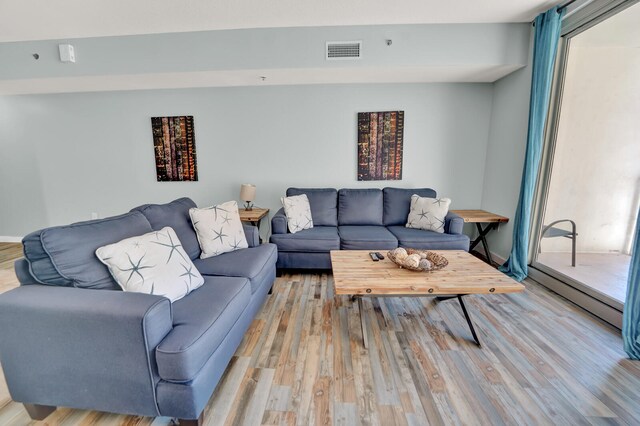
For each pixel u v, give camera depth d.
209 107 3.52
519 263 2.71
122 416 1.27
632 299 1.63
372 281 1.66
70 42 2.73
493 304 2.25
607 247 2.61
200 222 2.13
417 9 2.38
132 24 2.52
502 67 2.75
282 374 1.51
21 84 3.04
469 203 3.59
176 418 1.16
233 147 3.59
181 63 2.72
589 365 1.57
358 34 2.64
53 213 3.90
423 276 1.74
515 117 2.90
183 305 1.38
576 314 2.10
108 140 3.66
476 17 2.52
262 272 2.00
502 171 3.13
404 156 3.51
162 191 3.75
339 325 1.99
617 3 1.94
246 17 2.45
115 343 1.07
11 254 3.53
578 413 1.27
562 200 2.68
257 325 1.99
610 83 2.40
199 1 2.19
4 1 2.12
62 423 1.23
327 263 2.82
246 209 3.49
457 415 1.26
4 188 3.88
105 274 1.36
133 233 1.59
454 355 1.66
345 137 3.51
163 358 1.06
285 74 2.88
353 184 3.62
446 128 3.44
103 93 3.55
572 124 2.54
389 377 1.49
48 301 1.10
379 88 3.38
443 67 2.74
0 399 1.36
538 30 2.44
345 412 1.28
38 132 3.70
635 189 2.44
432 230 2.97
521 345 1.75
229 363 1.59
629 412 1.28
